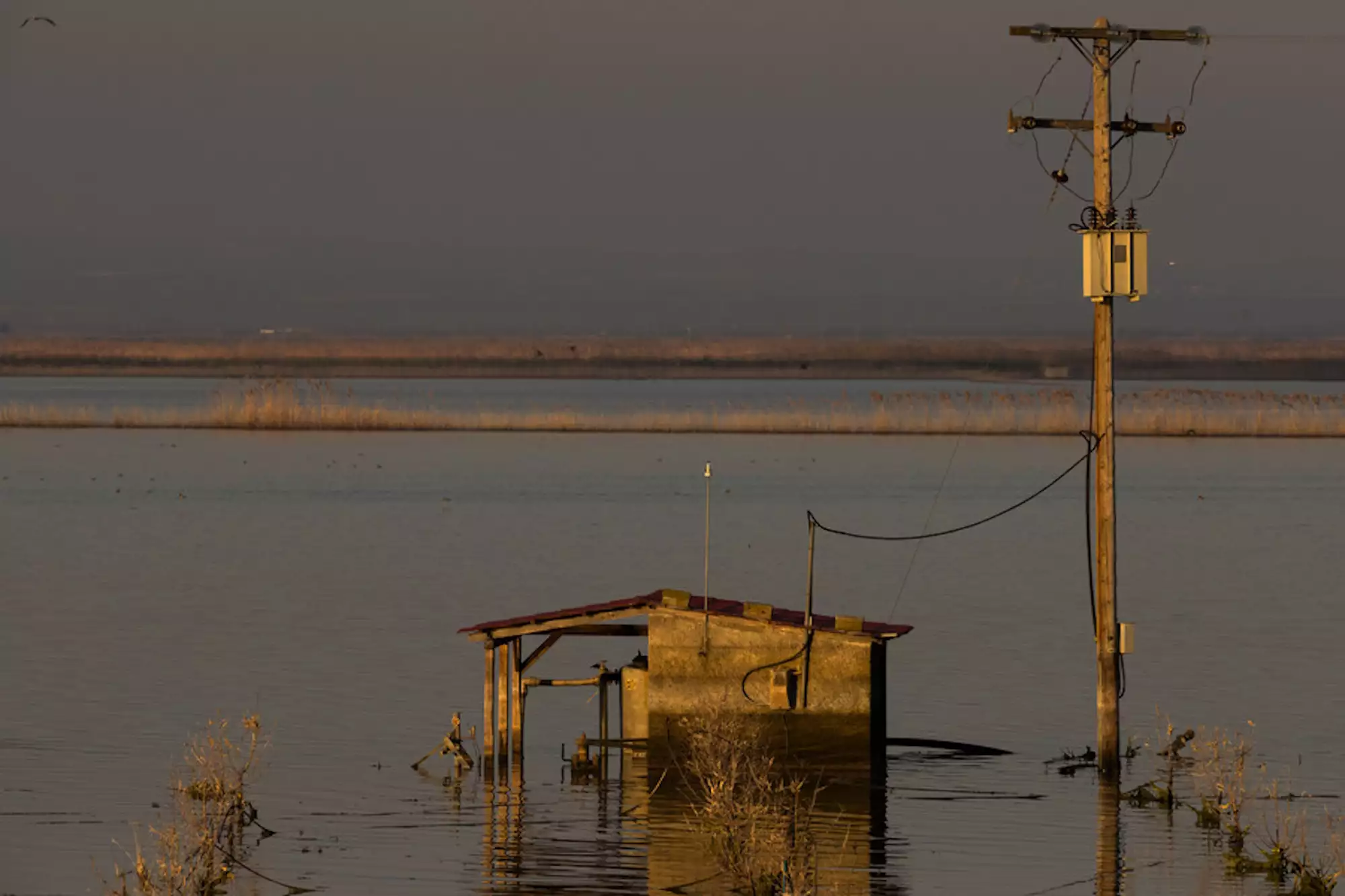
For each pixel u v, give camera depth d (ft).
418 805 241.55
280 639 362.33
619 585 440.45
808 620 256.52
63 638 362.94
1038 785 252.83
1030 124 258.78
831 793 248.32
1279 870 211.41
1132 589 439.22
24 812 233.14
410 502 645.51
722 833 214.90
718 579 452.76
